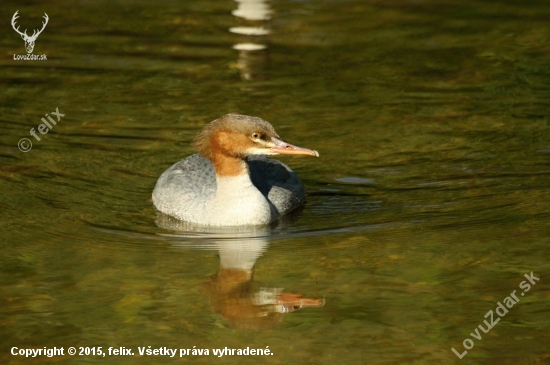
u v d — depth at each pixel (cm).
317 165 1560
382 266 1180
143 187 1480
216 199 1370
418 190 1454
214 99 1827
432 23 2347
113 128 1691
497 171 1509
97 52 2109
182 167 1448
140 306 1073
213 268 1183
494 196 1413
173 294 1106
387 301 1079
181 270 1175
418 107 1784
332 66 2023
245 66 2022
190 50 2131
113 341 994
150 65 2028
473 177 1491
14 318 1038
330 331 1011
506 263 1173
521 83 1898
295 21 2367
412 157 1576
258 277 1152
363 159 1573
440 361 946
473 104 1795
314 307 1070
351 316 1045
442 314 1044
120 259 1211
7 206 1381
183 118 1731
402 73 1975
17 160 1555
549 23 2320
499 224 1306
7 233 1286
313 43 2183
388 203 1412
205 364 948
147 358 955
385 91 1869
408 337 996
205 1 2545
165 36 2233
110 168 1539
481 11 2450
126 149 1608
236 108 1778
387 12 2453
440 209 1376
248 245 1273
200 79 1944
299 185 1451
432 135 1658
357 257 1212
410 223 1327
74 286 1121
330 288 1116
